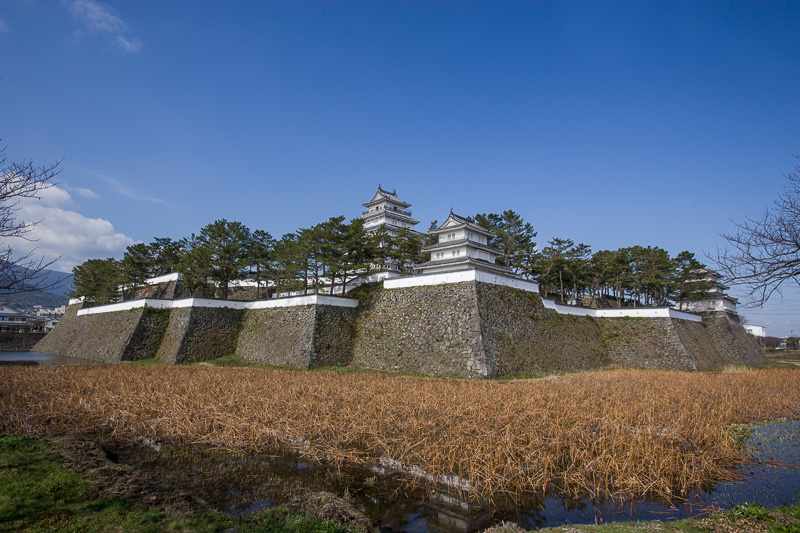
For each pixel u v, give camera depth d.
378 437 12.38
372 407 15.41
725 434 13.09
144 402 15.77
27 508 7.52
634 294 54.72
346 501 9.09
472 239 39.28
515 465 10.68
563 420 13.88
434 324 29.55
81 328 46.00
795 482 10.74
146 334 36.22
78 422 14.20
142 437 13.09
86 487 8.73
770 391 21.61
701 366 34.94
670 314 37.00
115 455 11.88
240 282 55.81
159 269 57.50
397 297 33.34
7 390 17.73
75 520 7.20
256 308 37.50
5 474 9.12
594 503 9.53
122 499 8.25
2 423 13.37
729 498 9.80
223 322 36.47
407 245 43.72
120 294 57.97
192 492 9.66
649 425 13.31
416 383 21.44
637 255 48.50
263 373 25.12
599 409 15.51
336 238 37.50
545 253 48.97
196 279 44.53
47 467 9.76
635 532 7.37
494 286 31.16
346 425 13.64
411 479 10.53
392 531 8.23
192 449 12.47
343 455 11.43
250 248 46.78
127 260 50.59
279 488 9.98
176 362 32.06
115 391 17.69
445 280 30.94
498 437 11.84
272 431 12.95
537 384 21.72
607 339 38.00
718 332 44.66
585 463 10.73
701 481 10.45
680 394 18.66
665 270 48.53
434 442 12.11
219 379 21.66
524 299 33.34
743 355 44.00
